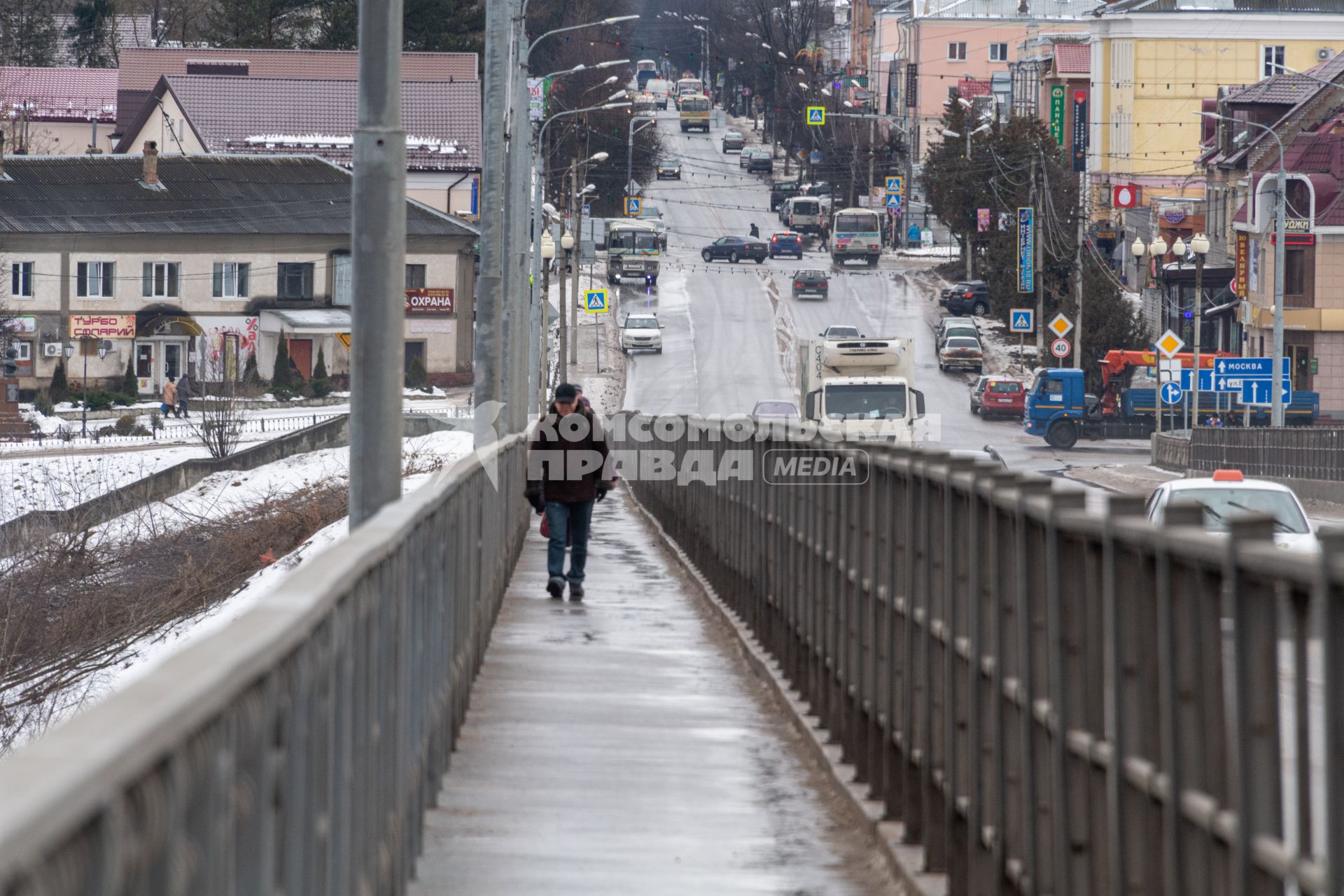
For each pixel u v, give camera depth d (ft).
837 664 114.01
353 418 110.83
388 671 71.92
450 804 101.09
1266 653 44.45
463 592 124.98
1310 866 41.27
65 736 28.50
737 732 126.00
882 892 83.25
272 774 42.78
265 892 41.73
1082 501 63.05
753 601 167.73
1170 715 51.16
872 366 464.24
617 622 188.85
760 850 91.35
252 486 611.88
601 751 118.11
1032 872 66.49
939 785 83.05
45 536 426.51
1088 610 60.13
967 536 78.95
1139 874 54.70
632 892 82.28
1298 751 42.63
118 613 365.20
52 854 24.39
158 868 30.78
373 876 65.87
